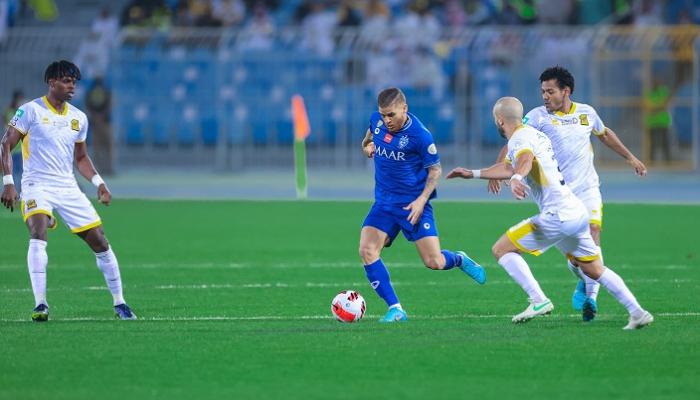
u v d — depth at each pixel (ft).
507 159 114.93
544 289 147.64
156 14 420.36
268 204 279.08
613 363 94.89
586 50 366.63
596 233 128.36
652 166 370.53
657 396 83.20
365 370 92.43
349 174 375.66
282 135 382.42
